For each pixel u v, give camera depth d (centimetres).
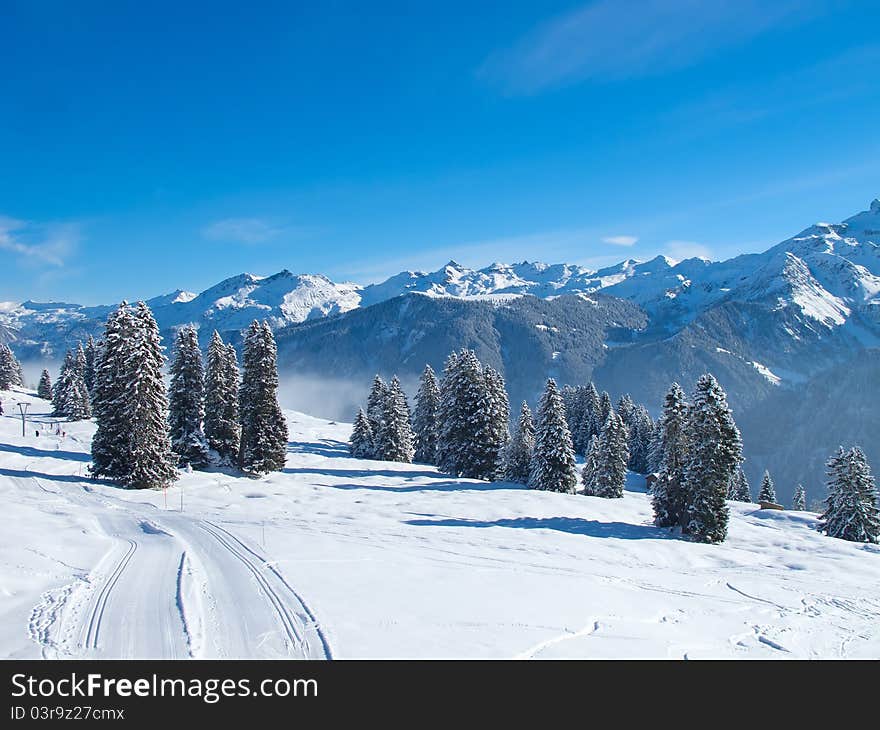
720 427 3159
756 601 1780
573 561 2097
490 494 3944
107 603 1216
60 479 3594
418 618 1230
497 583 1602
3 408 8512
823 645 1406
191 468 4416
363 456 6644
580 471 6925
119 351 3606
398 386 6506
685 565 2303
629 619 1412
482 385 5156
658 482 3397
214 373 4819
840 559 2512
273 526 2350
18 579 1345
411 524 2769
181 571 1470
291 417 10825
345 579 1486
